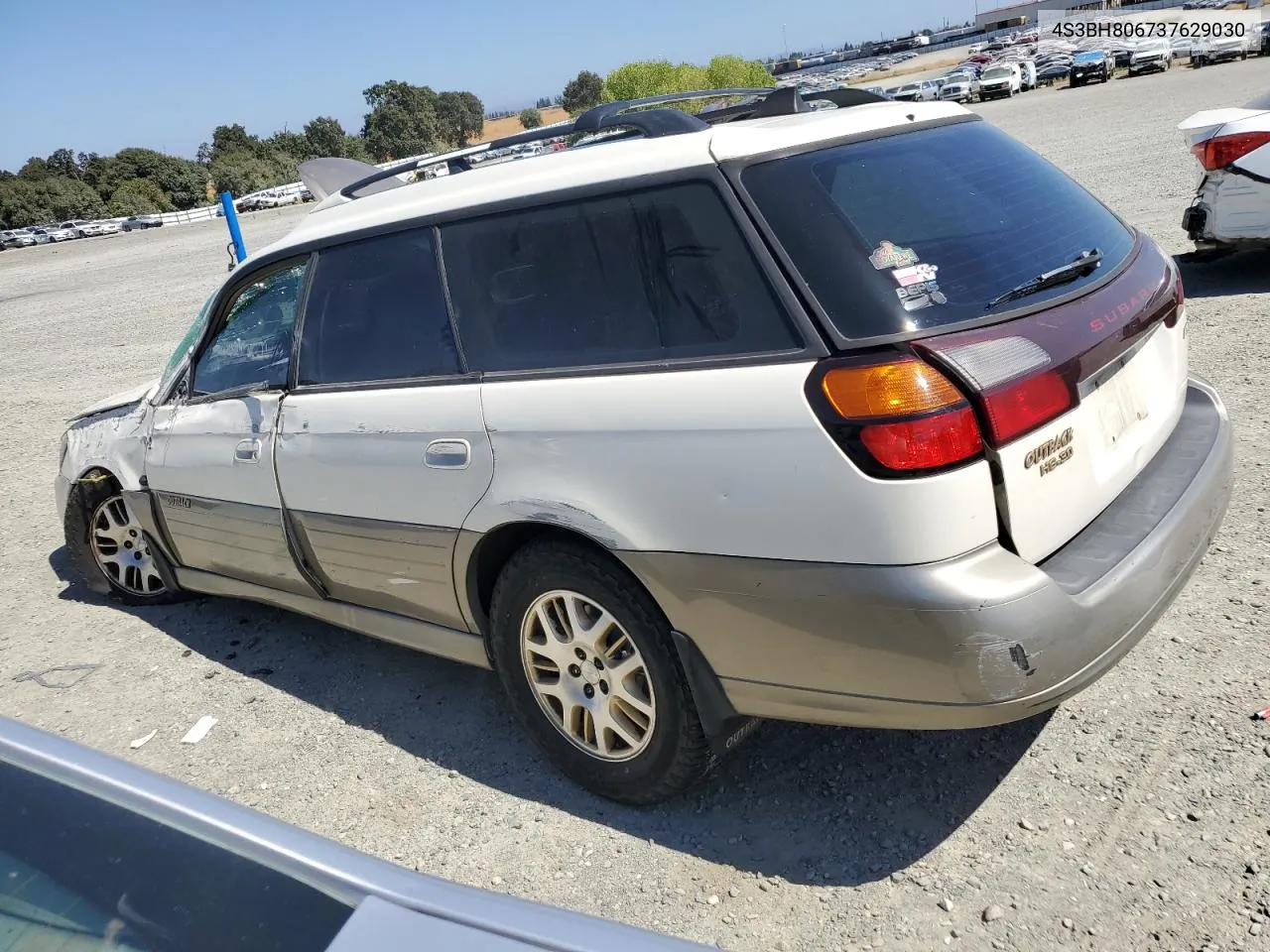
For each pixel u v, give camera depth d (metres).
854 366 2.42
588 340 2.93
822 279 2.54
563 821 3.17
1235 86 28.34
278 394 3.88
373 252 3.53
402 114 131.12
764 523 2.54
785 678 2.66
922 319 2.47
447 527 3.26
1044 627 2.38
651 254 2.81
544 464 2.96
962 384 2.39
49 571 6.14
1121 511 2.80
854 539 2.43
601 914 2.74
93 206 102.81
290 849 1.49
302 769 3.66
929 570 2.38
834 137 2.88
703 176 2.72
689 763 2.94
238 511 4.12
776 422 2.50
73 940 1.38
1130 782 2.88
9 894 1.44
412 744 3.73
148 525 4.78
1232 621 3.56
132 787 1.58
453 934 1.35
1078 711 3.24
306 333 3.78
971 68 56.72
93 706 4.36
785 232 2.60
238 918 1.39
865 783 3.10
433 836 3.19
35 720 4.29
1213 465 3.02
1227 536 4.16
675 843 2.98
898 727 2.56
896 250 2.60
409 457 3.33
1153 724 3.11
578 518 2.87
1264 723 3.02
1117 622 2.53
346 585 3.83
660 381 2.72
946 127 3.23
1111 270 3.01
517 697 3.32
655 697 2.92
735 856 2.89
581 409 2.87
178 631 5.02
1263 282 7.87
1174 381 3.23
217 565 4.53
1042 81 56.59
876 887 2.69
